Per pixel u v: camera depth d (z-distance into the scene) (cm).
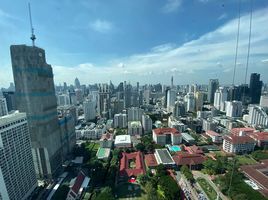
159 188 15025
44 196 14438
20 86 15238
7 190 11381
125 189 15362
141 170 17462
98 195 13250
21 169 12900
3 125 11169
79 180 15588
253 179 16062
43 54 16375
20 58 14650
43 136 16338
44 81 16300
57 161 18625
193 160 19062
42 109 15962
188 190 15038
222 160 18800
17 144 12475
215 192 14862
